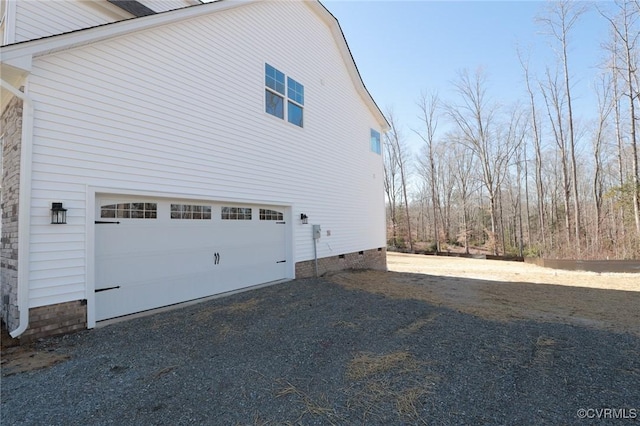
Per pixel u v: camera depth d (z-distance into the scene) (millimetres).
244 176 6988
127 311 4941
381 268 13070
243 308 5516
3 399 2564
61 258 4188
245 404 2473
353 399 2549
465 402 2514
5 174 4750
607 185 23203
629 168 19531
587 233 18047
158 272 5387
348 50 10906
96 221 4641
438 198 30688
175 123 5656
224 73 6641
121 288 4887
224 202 6617
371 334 4227
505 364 3275
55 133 4215
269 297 6367
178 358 3420
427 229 33188
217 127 6418
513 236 28859
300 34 9102
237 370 3107
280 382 2850
